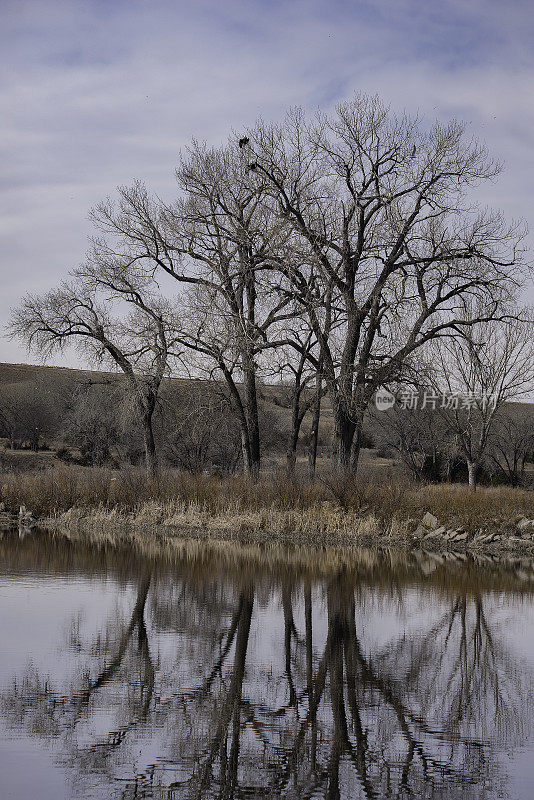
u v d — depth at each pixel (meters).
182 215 35.81
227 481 33.19
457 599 17.44
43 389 73.88
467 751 8.99
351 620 15.13
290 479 32.28
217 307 34.34
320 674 11.64
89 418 55.53
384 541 27.38
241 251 35.00
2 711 9.88
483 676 11.70
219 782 8.09
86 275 38.75
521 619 15.47
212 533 28.94
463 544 27.39
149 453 40.12
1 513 33.75
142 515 31.41
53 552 23.48
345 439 35.06
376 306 34.00
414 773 8.40
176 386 40.16
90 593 16.97
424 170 33.75
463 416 45.25
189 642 13.14
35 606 15.52
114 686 10.84
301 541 27.42
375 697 10.73
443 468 53.12
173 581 18.67
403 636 14.02
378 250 34.53
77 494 34.00
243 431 37.28
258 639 13.48
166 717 9.83
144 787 7.96
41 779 8.06
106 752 8.75
